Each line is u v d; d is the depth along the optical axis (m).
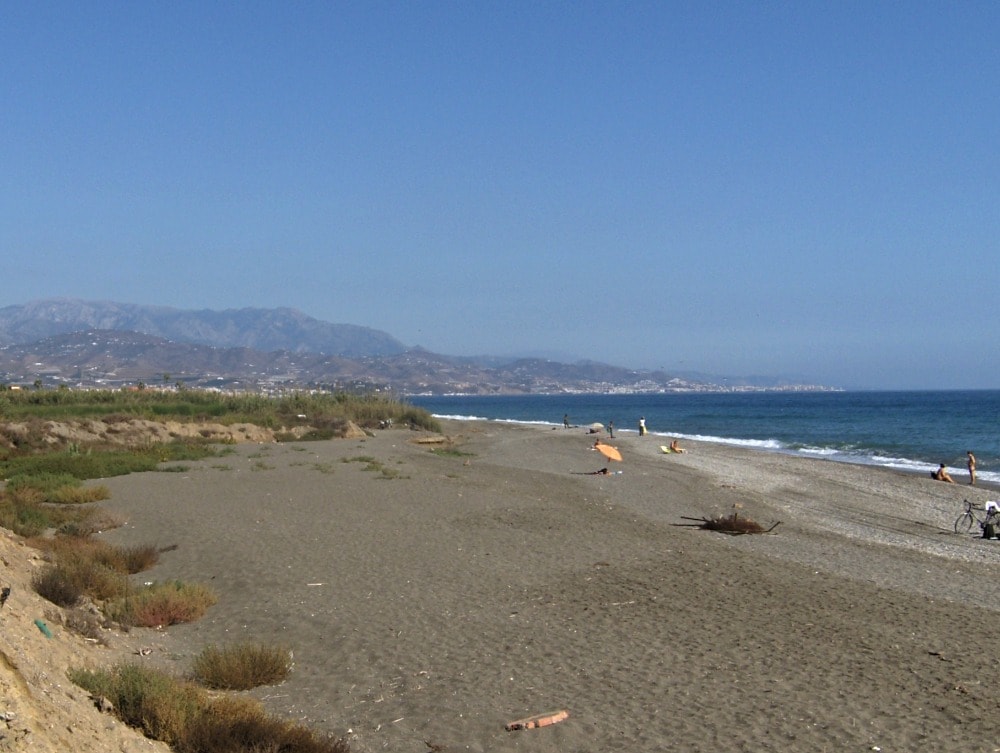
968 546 20.02
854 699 8.58
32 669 6.46
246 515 19.91
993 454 48.94
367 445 42.47
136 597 11.59
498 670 9.41
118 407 46.31
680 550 16.47
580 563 15.06
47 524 17.47
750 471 36.19
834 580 14.17
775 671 9.41
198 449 36.84
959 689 8.84
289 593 12.84
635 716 8.11
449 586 13.28
